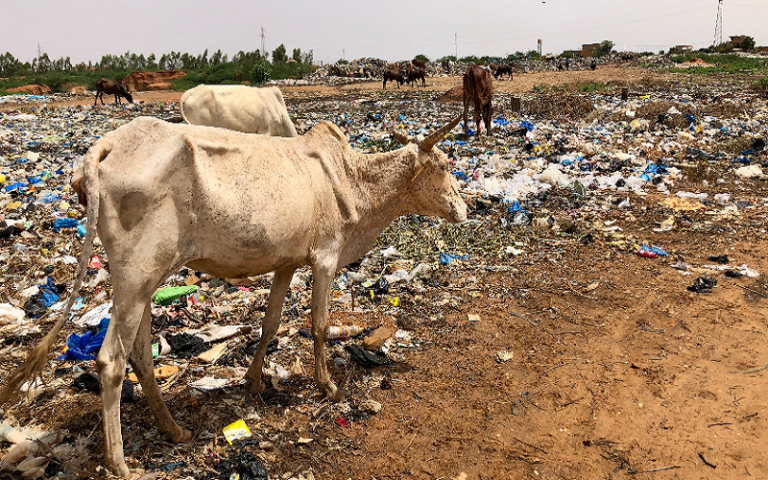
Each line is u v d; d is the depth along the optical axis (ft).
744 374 14.74
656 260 22.06
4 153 40.68
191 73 157.79
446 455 12.09
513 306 18.54
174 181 9.88
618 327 17.16
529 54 219.82
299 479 11.24
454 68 165.78
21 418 12.81
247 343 16.11
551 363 15.37
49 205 27.99
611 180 32.91
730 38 243.19
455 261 22.06
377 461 11.86
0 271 20.72
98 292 19.33
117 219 9.61
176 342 15.79
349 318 17.66
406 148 13.75
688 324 17.20
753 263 21.59
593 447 12.37
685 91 82.48
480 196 30.35
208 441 12.14
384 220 14.37
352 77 154.51
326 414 13.24
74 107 85.81
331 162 12.73
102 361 9.82
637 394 14.06
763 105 62.59
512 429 12.91
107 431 10.36
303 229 11.83
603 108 61.36
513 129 49.47
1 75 203.31
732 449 12.21
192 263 11.03
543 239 24.29
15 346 15.99
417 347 16.22
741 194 30.63
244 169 10.80
